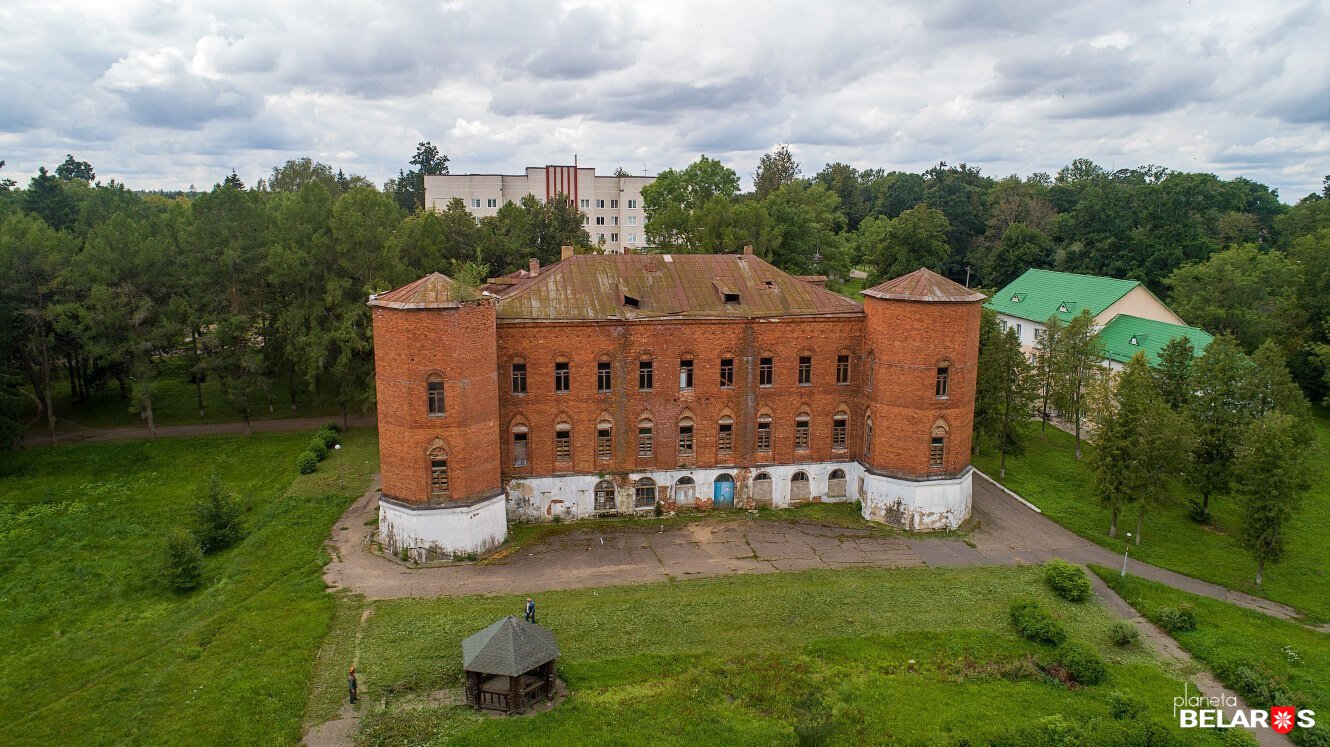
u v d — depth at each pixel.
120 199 91.88
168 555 39.88
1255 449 41.31
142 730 27.50
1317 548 45.72
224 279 64.38
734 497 49.00
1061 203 150.88
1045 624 33.88
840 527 46.69
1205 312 78.94
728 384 47.81
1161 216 105.81
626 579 39.41
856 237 145.00
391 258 64.38
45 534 47.00
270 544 43.47
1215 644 34.12
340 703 28.64
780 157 145.25
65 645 34.12
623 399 46.53
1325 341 76.88
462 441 41.12
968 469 47.22
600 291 47.03
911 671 31.55
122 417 69.00
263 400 74.00
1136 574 41.56
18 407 58.69
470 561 41.47
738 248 82.94
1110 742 26.42
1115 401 54.25
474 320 40.88
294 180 139.50
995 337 56.25
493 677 29.22
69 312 57.69
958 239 141.25
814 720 25.92
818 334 48.16
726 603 36.44
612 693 29.53
